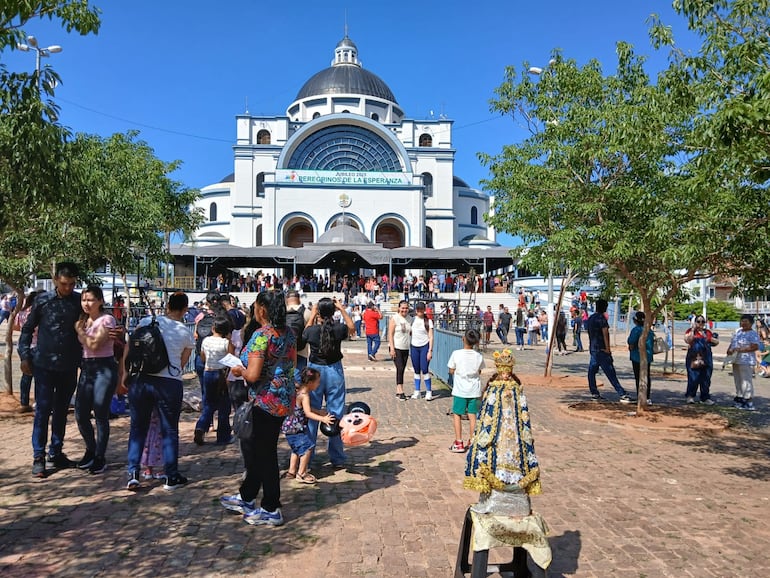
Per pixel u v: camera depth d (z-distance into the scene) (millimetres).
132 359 6152
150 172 17391
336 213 63781
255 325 6691
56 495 6031
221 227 70250
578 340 25391
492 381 4082
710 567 4582
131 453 6191
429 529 5273
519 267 12148
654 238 8945
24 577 4273
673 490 6469
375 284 40625
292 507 5832
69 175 6504
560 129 10648
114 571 4410
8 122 6129
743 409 11891
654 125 8836
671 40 7836
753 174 6367
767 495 6332
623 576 4418
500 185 13523
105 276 38375
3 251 10273
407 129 71938
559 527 5359
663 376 17359
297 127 70625
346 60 78125
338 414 7273
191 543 4922
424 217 66000
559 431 9398
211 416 8242
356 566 4539
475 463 3975
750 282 8805
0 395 10984
